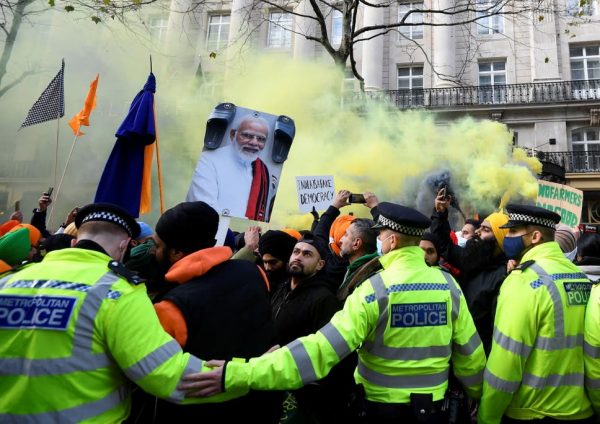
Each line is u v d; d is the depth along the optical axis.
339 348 1.88
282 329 2.52
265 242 3.19
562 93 17.55
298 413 2.42
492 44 19.19
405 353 2.04
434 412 1.98
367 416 2.05
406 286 2.09
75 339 1.49
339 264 3.45
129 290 1.61
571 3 18.64
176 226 1.94
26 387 1.44
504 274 2.94
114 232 1.80
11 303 1.53
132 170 3.37
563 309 2.12
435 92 18.48
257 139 3.67
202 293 1.78
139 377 1.53
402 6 20.30
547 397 2.09
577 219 5.45
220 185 3.52
